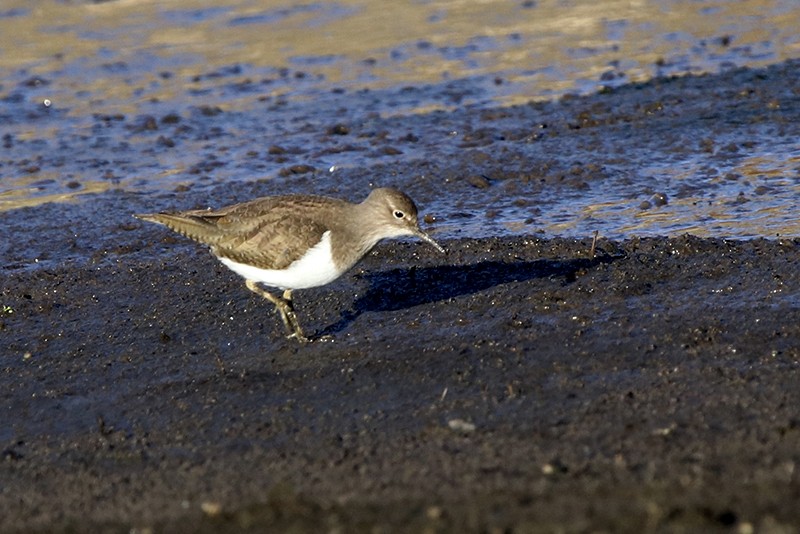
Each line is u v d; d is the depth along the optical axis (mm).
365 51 26094
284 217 12977
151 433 11586
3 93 24438
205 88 24312
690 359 11922
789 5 26938
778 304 12914
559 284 14023
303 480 10227
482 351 12531
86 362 13258
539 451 10328
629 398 11242
